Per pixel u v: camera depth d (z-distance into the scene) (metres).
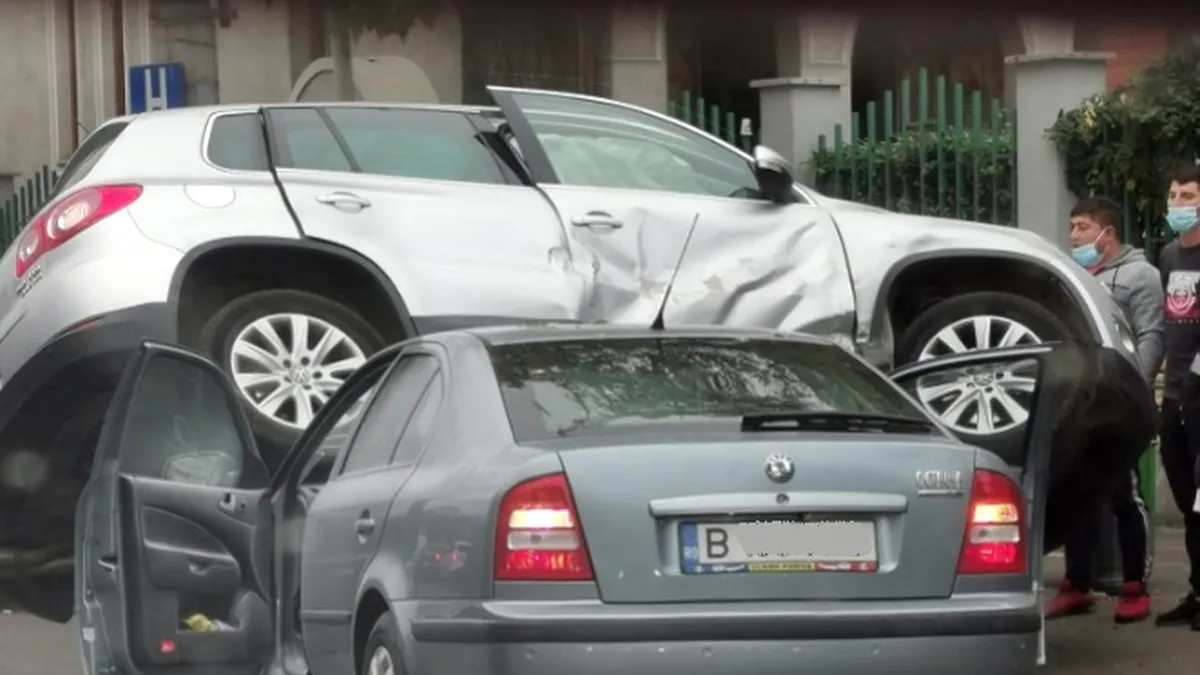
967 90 22.61
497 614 8.88
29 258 14.36
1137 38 20.45
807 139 22.98
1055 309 15.20
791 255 14.94
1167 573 16.97
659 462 9.10
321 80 26.97
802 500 9.16
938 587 9.32
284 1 27.28
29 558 14.79
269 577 11.88
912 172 21.44
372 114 15.00
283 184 14.45
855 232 15.09
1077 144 20.31
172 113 14.90
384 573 9.76
